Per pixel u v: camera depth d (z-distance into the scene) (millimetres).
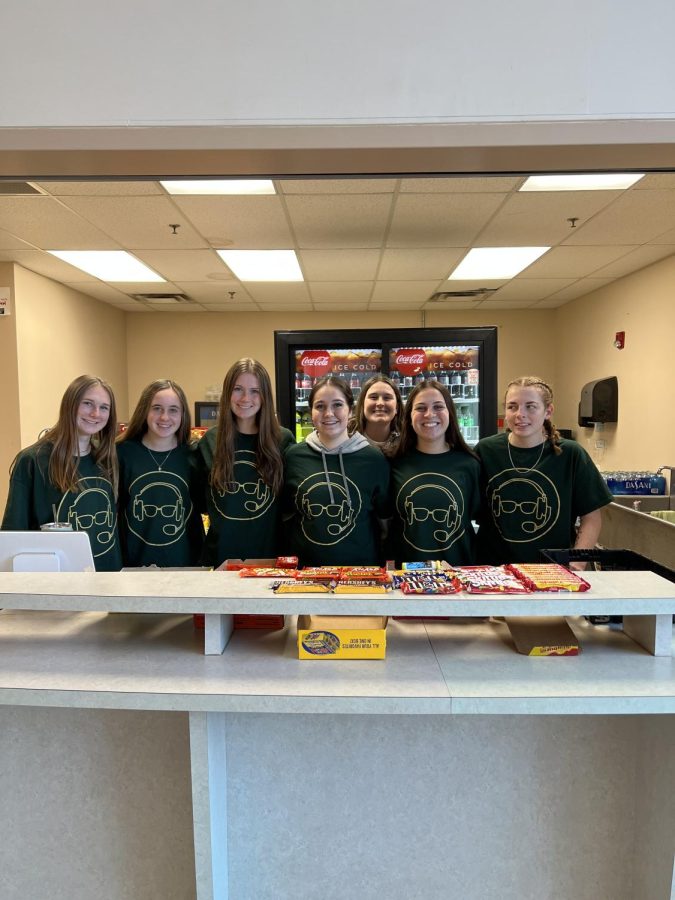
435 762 1422
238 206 3469
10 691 1157
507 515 2119
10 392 4902
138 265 4855
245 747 1422
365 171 1483
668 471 3672
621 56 1350
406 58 1355
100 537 2039
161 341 7113
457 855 1452
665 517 2561
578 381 6395
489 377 3312
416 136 1365
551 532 2094
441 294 6070
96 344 6316
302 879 1464
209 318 7078
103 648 1349
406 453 2135
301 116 1366
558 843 1441
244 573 1405
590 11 1342
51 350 5398
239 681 1182
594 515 2154
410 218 3688
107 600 1256
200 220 3723
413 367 3447
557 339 6965
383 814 1439
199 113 1370
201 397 7113
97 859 1482
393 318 7070
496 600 1218
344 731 1415
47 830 1479
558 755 1415
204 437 2264
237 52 1361
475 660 1279
